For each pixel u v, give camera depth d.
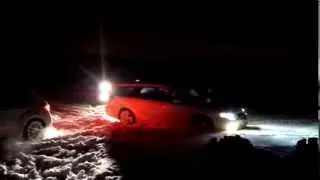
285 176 6.33
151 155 8.16
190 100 11.57
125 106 12.60
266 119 14.77
